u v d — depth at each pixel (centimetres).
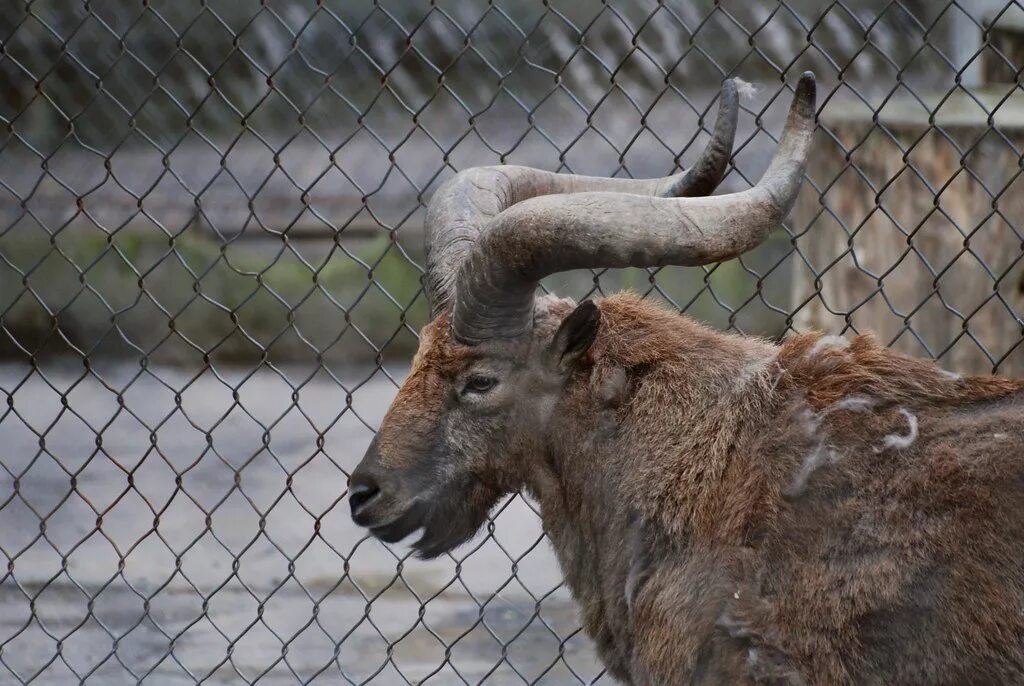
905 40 4822
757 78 5047
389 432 1468
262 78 5066
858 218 2953
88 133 4931
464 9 5009
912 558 1280
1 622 2473
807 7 5012
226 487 3328
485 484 1496
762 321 4256
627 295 1528
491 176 1552
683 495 1400
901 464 1329
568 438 1470
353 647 2397
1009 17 3425
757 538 1343
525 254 1354
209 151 4853
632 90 4875
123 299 4491
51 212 4581
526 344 1455
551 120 4756
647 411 1444
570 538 1513
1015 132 2738
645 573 1420
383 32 5066
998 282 1758
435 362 1467
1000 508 1279
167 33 5053
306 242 4522
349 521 3078
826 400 1386
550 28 4969
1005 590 1255
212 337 4472
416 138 4772
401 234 4472
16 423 3834
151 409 3978
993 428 1326
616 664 1518
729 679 1335
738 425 1407
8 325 4503
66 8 4969
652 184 1527
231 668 2302
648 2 5019
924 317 2895
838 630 1291
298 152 4769
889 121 2892
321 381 4281
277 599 2625
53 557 2825
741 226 1313
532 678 2256
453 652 2373
